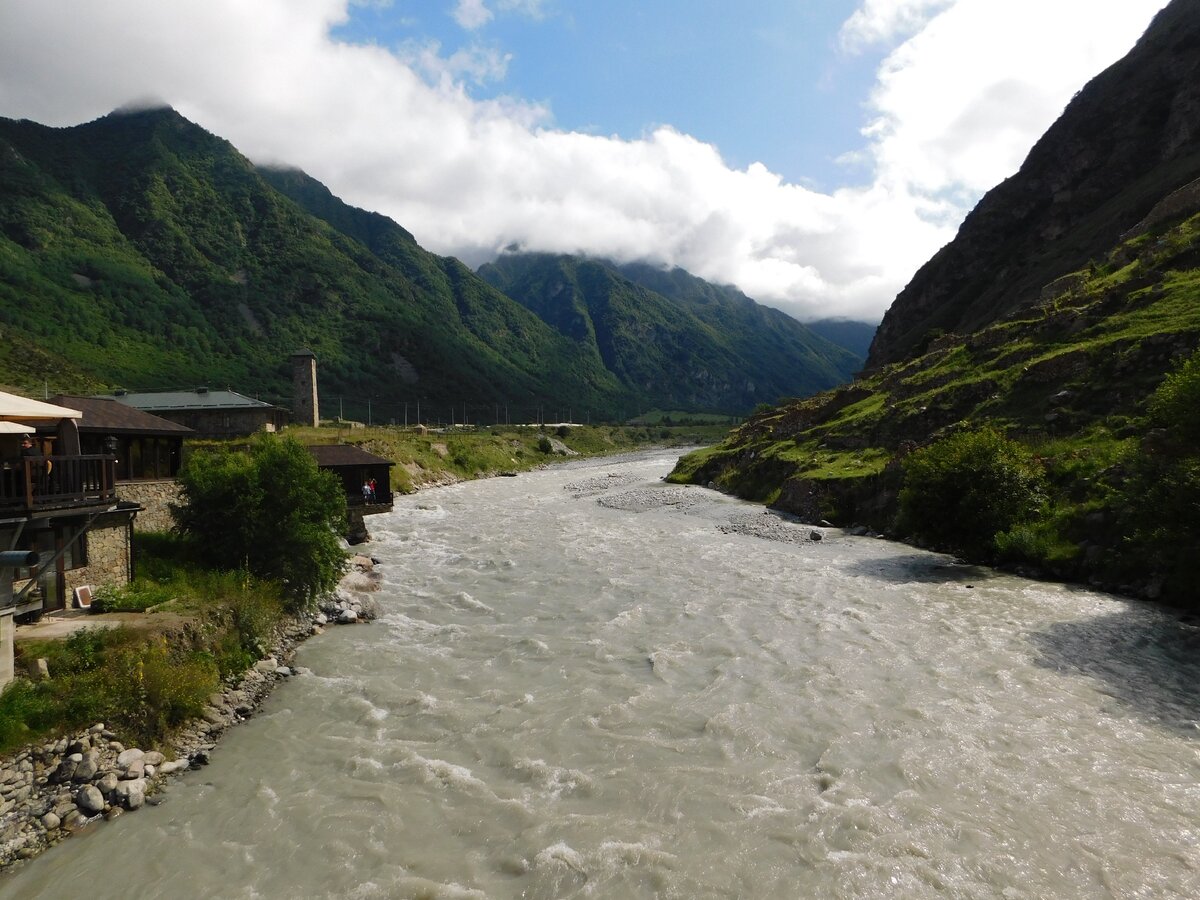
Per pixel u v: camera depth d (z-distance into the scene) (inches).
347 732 639.8
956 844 455.2
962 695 682.8
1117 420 1338.6
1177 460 932.6
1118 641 818.2
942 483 1289.4
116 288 7337.6
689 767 560.4
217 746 616.1
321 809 514.6
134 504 887.7
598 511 2134.6
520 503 2354.8
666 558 1379.2
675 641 869.8
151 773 551.2
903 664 767.1
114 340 6422.2
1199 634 834.2
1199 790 511.8
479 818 498.9
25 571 730.2
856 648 822.5
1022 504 1218.6
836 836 466.3
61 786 512.1
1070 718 629.3
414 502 2341.3
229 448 2269.9
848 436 2144.4
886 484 1667.1
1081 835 461.4
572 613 1007.0
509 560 1381.6
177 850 468.1
